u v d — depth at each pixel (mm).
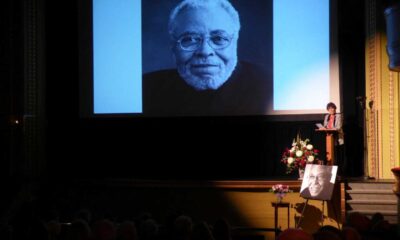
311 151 12562
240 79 14164
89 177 14219
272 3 14062
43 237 7305
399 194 8383
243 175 14289
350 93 14031
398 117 13367
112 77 14477
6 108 13758
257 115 14102
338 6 13984
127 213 13078
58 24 14570
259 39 14109
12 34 13906
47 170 14602
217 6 14242
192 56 14289
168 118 14375
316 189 11445
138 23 14438
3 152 13695
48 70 14617
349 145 13992
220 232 7309
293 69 13992
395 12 8445
